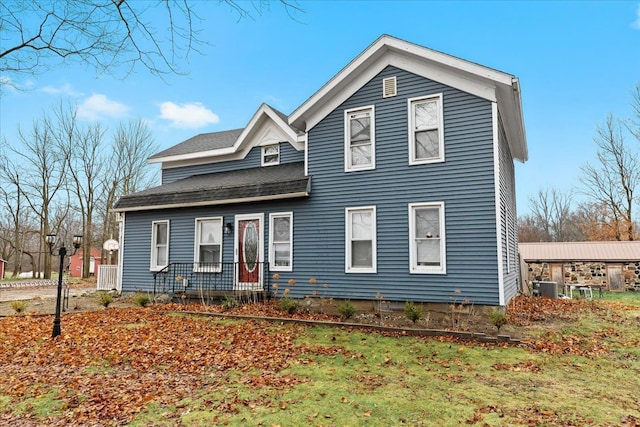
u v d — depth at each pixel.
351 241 10.32
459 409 4.12
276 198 11.03
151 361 6.07
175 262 12.88
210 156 14.93
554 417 3.93
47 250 30.09
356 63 10.30
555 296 14.05
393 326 8.26
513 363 5.75
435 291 9.14
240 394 4.62
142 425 3.89
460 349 6.45
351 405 4.23
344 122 10.66
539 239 47.28
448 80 9.45
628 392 4.67
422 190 9.52
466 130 9.17
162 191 13.30
